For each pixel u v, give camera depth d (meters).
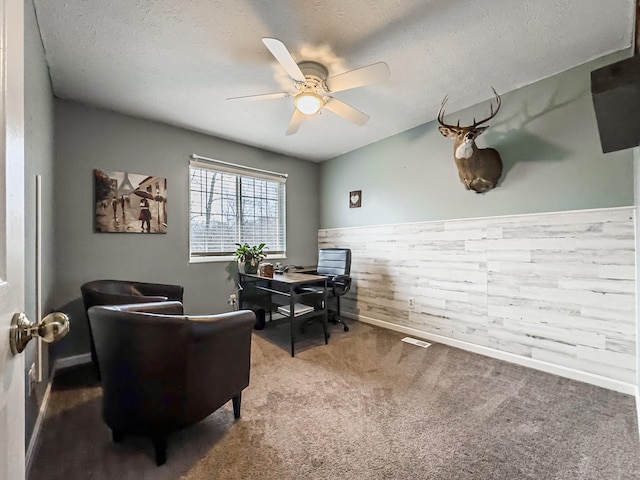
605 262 2.18
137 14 1.73
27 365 1.50
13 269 0.58
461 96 2.75
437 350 2.95
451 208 3.11
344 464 1.45
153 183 3.19
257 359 2.73
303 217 4.67
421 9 1.72
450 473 1.39
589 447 1.55
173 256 3.34
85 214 2.79
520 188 2.60
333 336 3.39
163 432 1.45
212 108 2.94
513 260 2.64
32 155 1.67
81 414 1.87
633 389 2.04
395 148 3.66
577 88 2.30
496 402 1.99
